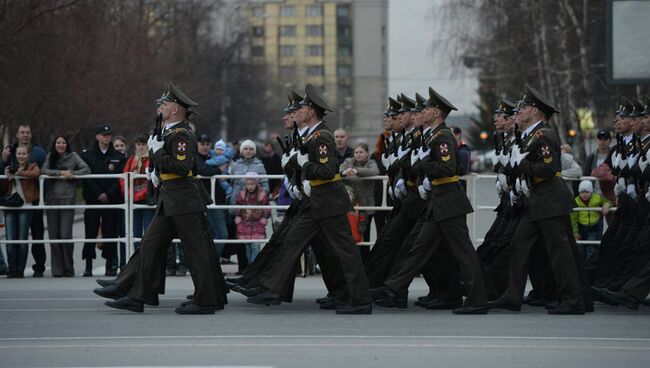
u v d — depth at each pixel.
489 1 128.50
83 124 112.69
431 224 35.09
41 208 47.00
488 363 26.94
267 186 48.53
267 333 31.41
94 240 47.03
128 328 32.38
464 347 29.14
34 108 100.00
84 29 109.00
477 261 34.94
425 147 34.94
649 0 76.06
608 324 33.09
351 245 34.69
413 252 35.28
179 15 169.75
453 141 34.78
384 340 30.22
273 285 34.19
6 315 35.19
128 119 120.62
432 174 34.47
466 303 35.12
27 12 93.75
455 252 34.97
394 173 37.09
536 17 123.06
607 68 77.06
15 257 47.31
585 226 46.62
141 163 48.25
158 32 162.88
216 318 34.38
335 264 35.53
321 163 33.84
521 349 28.86
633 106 36.59
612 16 76.62
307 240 34.56
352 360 27.27
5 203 46.69
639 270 35.72
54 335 31.14
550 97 123.44
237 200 48.06
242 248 48.44
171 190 34.28
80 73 107.38
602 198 46.69
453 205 34.66
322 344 29.56
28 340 30.30
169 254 47.66
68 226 47.72
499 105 37.78
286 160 35.03
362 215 46.59
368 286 35.31
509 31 127.69
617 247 36.44
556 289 37.06
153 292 34.88
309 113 34.38
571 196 34.88
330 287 35.97
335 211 34.38
